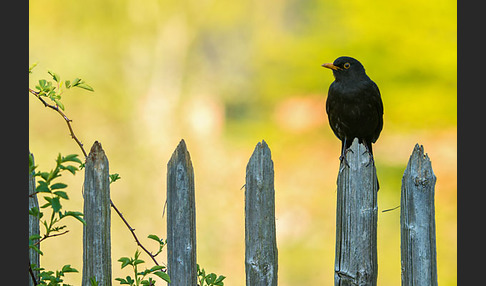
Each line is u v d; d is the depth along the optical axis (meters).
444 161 13.67
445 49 13.63
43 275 5.33
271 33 16.81
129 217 12.48
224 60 17.02
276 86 15.26
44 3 15.02
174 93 14.88
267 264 5.57
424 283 5.55
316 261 13.20
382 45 14.04
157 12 15.03
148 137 14.11
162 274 5.34
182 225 5.49
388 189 14.27
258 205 5.54
